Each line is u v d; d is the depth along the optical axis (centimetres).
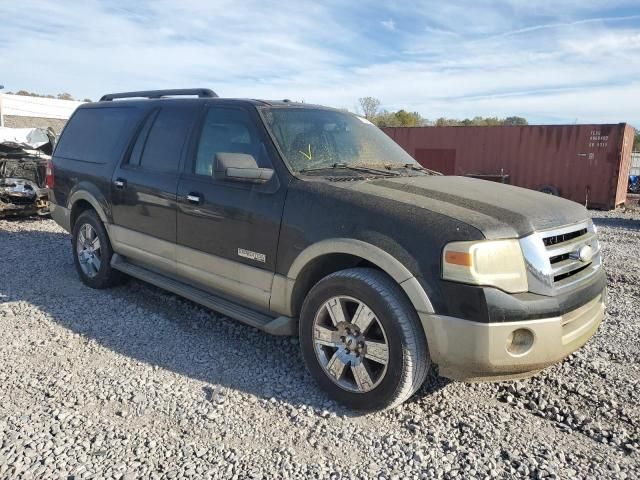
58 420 301
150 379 355
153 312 485
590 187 1684
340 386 325
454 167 1892
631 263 773
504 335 277
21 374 356
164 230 448
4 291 532
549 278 293
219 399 329
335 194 336
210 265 409
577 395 349
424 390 352
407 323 295
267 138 380
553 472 265
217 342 421
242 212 377
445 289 283
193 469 262
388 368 301
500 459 278
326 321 338
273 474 261
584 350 420
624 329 471
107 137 536
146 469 261
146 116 496
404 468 269
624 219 1451
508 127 1783
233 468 264
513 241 288
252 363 385
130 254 494
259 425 305
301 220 343
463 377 295
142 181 466
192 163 430
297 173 363
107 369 368
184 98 469
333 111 455
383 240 304
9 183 940
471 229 283
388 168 414
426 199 323
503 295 278
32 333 427
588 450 289
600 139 1650
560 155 1712
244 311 392
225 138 412
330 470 266
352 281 314
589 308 323
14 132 1002
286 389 348
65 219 582
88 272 553
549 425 314
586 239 338
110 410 315
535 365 290
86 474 255
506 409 331
